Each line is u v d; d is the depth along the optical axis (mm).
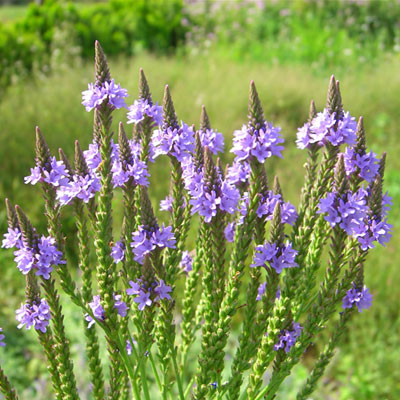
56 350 276
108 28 1993
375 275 835
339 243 275
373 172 270
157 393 589
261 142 260
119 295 278
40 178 268
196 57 2012
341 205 253
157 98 1399
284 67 1838
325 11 2256
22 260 256
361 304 290
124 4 2119
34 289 263
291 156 1183
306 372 676
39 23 1874
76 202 287
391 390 675
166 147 281
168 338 276
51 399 640
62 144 1134
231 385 276
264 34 2242
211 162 254
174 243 259
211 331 281
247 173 298
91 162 285
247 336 279
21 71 1604
